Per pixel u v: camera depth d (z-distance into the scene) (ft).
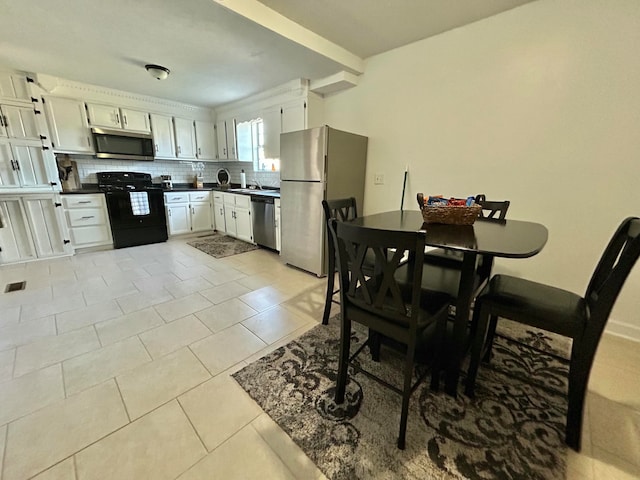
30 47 8.36
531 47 6.62
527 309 4.04
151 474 3.37
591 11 5.84
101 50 8.53
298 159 9.67
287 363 5.38
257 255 12.35
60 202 11.32
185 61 9.27
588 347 3.57
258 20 6.82
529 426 4.09
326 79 10.30
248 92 12.88
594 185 6.30
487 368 5.32
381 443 3.80
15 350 5.64
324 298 8.20
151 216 13.71
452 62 7.88
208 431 3.95
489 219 6.24
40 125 10.64
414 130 8.96
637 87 5.62
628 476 3.43
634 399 4.63
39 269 10.18
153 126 14.03
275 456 3.62
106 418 4.12
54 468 3.42
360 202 10.41
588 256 6.58
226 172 16.69
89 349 5.71
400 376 5.07
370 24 7.60
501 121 7.28
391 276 3.52
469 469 3.48
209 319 6.95
